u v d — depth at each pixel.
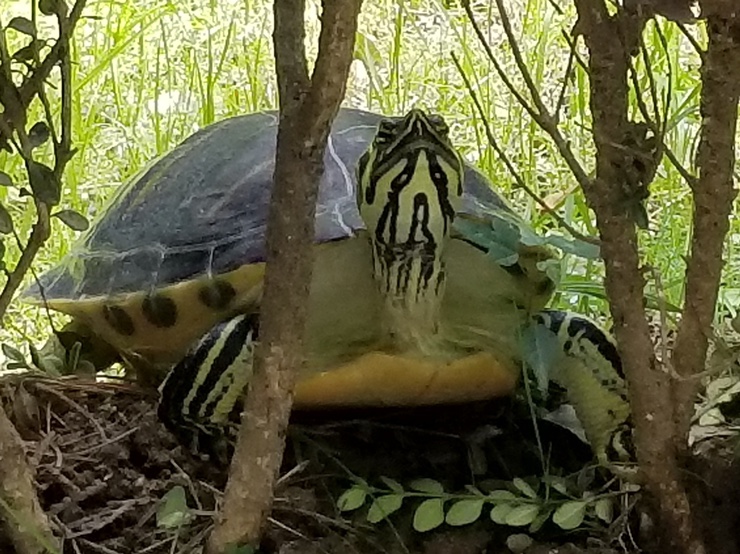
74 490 1.52
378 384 1.65
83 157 2.90
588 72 1.15
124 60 3.32
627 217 1.17
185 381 1.62
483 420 1.82
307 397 1.65
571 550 1.42
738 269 2.27
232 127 2.00
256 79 3.07
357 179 1.69
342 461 1.68
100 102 3.12
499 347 1.69
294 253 1.13
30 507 1.22
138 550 1.42
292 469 1.60
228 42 3.07
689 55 2.80
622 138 1.15
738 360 1.46
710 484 1.38
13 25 1.09
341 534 1.48
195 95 3.17
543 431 1.77
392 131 1.59
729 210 1.20
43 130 1.12
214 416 1.64
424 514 1.46
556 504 1.47
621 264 1.19
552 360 1.58
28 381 1.80
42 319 2.39
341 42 1.04
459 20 3.35
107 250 1.90
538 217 2.46
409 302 1.64
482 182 1.89
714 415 1.55
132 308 1.78
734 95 1.13
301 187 1.11
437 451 1.73
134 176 2.16
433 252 1.61
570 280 2.04
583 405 1.66
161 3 3.46
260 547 1.36
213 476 1.62
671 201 2.47
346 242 1.63
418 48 3.31
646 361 1.23
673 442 1.28
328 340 1.64
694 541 1.32
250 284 1.67
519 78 3.07
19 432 1.70
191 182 1.88
